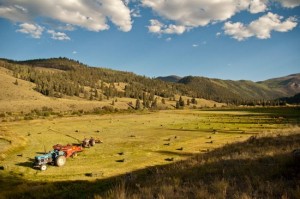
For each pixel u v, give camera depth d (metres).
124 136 42.06
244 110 131.12
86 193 16.58
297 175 10.81
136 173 21.14
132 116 81.88
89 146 33.66
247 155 17.36
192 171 15.16
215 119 73.81
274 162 13.89
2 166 23.69
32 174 22.20
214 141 36.22
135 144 35.03
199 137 40.56
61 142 37.03
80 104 188.75
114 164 24.97
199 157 21.88
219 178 12.19
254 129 49.00
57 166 24.50
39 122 60.72
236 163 15.37
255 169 12.91
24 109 146.88
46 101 184.12
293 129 32.81
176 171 15.86
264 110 124.06
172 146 33.38
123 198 10.41
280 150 17.55
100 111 102.62
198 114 96.50
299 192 8.48
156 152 30.00
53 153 24.84
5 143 33.81
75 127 53.25
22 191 17.98
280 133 29.45
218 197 9.09
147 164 24.62
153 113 98.75
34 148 32.81
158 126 56.19
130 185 14.77
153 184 13.16
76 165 24.84
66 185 19.09
